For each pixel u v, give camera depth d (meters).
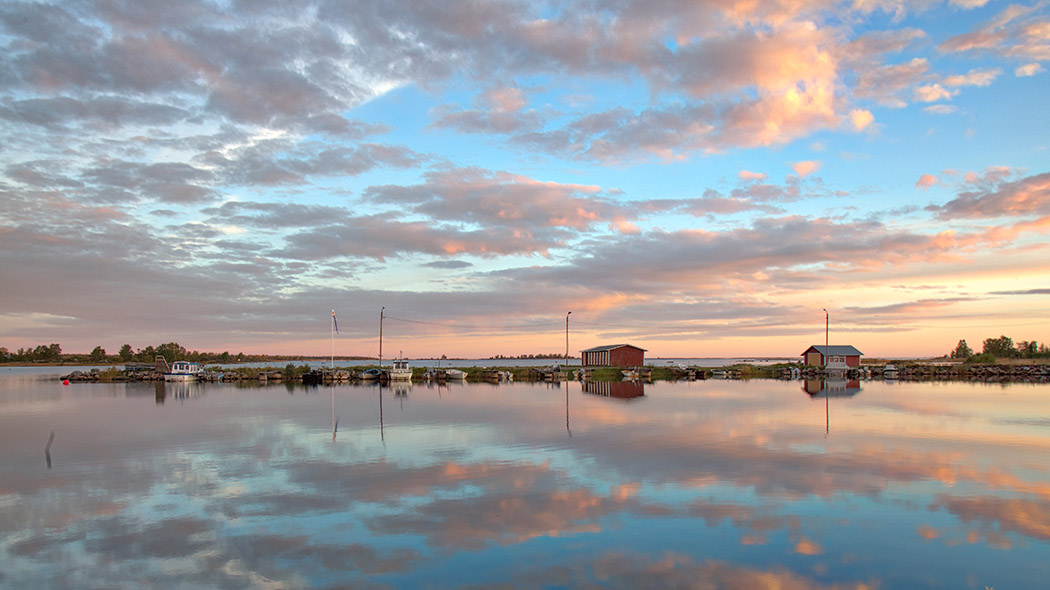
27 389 70.12
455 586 10.78
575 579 11.04
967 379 79.44
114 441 26.28
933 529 13.64
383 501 16.02
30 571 11.66
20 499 16.59
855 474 18.78
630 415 35.12
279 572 11.48
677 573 11.29
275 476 19.02
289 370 95.00
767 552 12.28
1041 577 11.12
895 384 68.00
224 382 85.62
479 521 14.27
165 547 12.84
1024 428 28.86
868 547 12.55
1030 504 15.52
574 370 94.50
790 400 45.50
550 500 15.99
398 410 38.94
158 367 106.06
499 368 101.19
